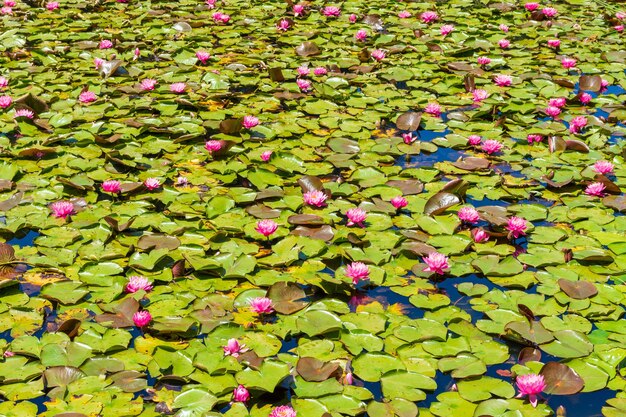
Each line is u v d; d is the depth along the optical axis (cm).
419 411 283
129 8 843
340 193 443
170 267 371
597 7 896
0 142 502
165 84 616
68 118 537
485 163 487
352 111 575
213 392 287
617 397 292
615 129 554
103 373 298
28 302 344
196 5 857
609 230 412
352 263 360
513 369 306
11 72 634
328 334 326
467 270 373
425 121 562
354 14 812
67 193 440
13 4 823
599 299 351
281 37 741
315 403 284
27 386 291
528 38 780
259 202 434
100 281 358
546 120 571
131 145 502
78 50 694
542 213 427
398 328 329
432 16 804
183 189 449
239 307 342
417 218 421
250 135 526
